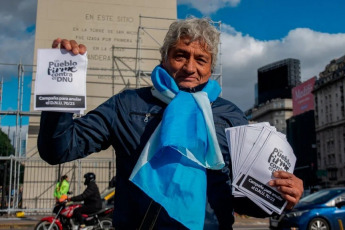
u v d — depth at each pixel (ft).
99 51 58.39
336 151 296.10
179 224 5.47
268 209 6.02
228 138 6.17
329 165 301.84
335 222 33.53
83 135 5.89
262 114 432.66
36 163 52.31
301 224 33.22
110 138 6.18
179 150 5.41
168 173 5.45
